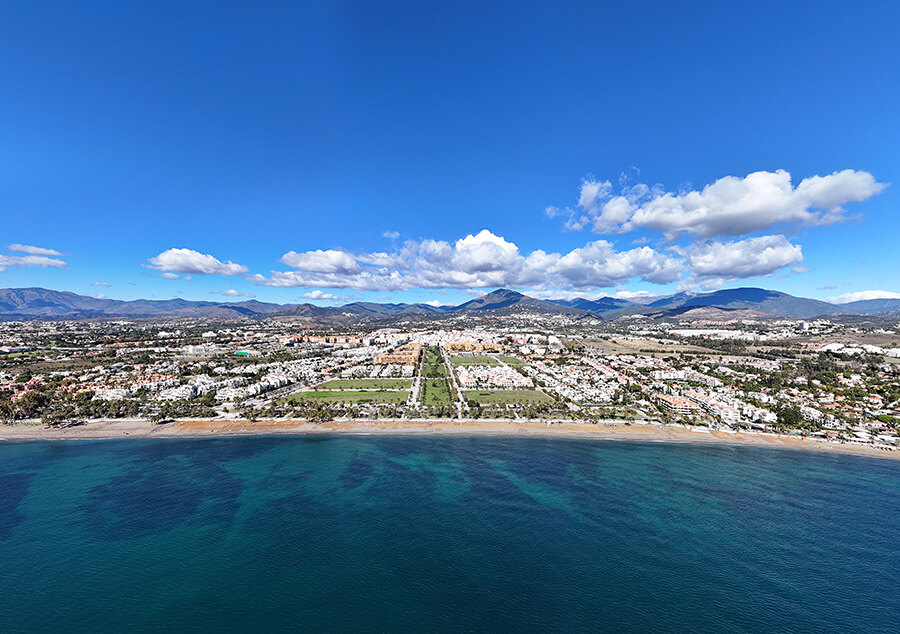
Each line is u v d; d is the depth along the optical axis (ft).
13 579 318.65
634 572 332.60
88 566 334.24
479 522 405.18
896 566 344.69
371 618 282.77
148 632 270.05
